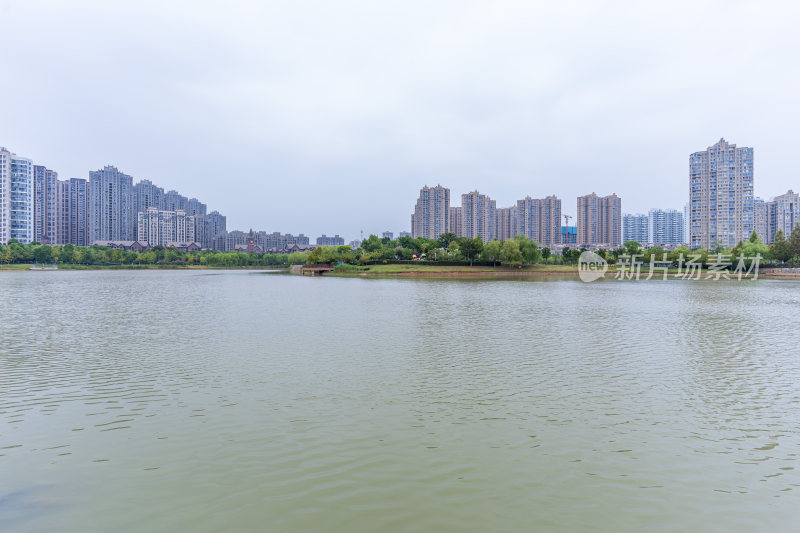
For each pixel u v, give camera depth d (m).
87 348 33.72
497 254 166.25
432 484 14.24
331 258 197.25
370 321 48.34
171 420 19.33
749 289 97.06
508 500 13.36
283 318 50.41
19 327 43.53
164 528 12.06
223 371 27.19
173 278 145.00
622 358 30.97
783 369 28.16
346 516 12.59
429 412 20.38
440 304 65.81
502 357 31.20
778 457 16.11
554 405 21.41
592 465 15.48
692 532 11.89
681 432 18.27
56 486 14.09
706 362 29.97
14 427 18.58
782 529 12.01
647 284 113.81
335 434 17.94
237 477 14.63
